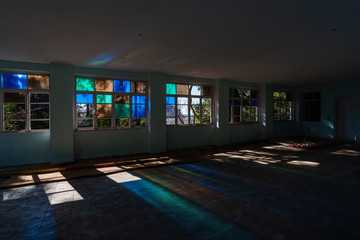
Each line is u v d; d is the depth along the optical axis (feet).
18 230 8.95
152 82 24.95
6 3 9.52
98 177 16.35
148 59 19.31
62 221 9.68
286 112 40.63
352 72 26.30
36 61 19.53
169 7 10.07
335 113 36.35
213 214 10.27
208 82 29.99
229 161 21.40
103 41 14.57
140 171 17.99
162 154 24.56
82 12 10.46
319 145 29.50
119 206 11.23
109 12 10.50
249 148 28.76
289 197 12.35
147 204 11.46
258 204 11.40
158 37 13.96
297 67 23.30
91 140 22.50
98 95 23.31
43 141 20.52
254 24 12.14
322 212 10.46
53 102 20.20
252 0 9.57
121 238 8.30
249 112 35.60
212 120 31.22
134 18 11.21
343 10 10.58
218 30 12.93
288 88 39.65
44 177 15.94
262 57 19.02
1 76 19.61
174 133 27.89
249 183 14.80
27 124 20.38
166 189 13.71
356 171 17.71
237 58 19.25
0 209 10.94
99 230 8.90
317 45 15.90
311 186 14.16
